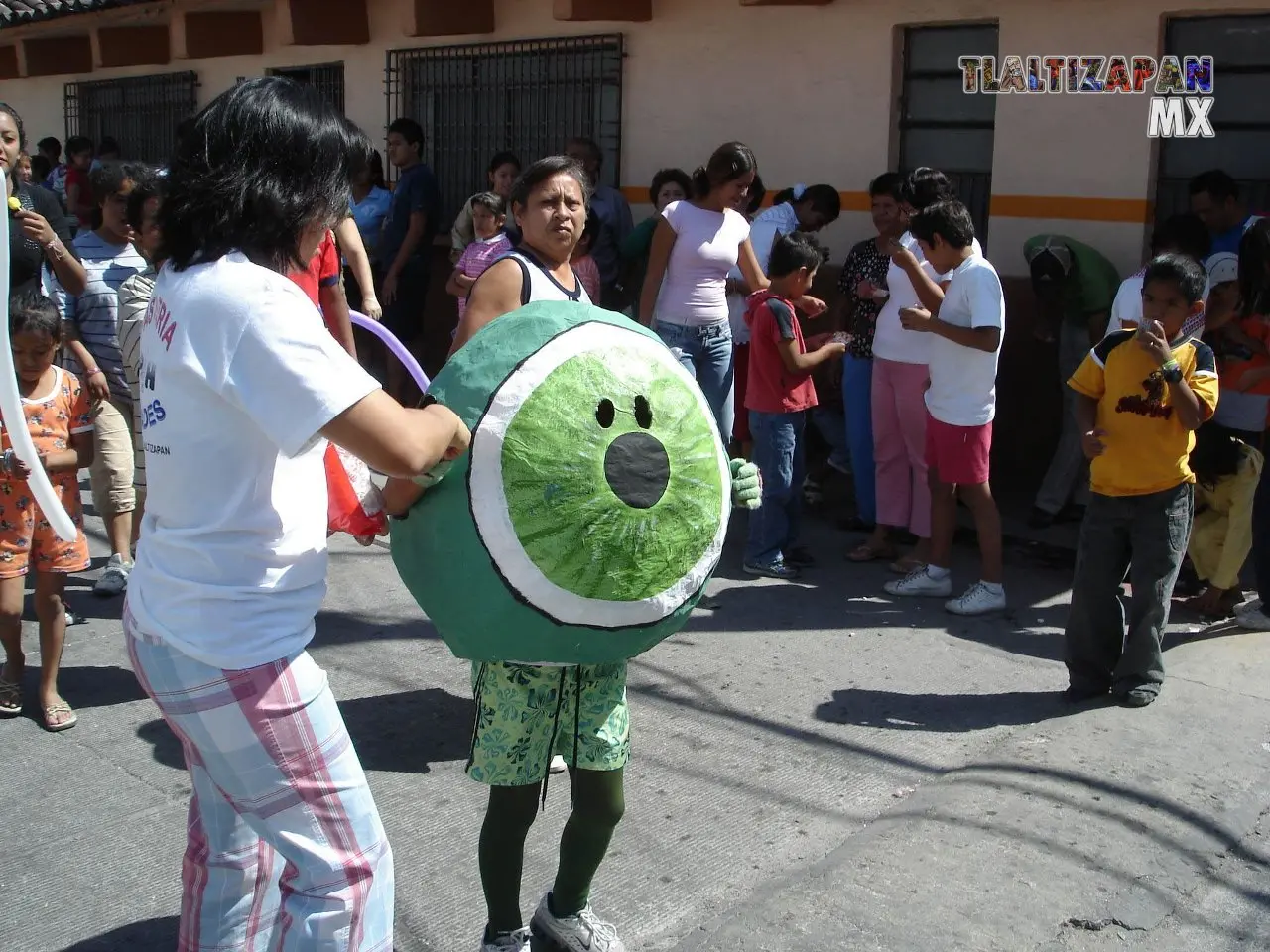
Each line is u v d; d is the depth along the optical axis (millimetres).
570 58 9297
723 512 2746
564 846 2955
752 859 3654
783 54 8086
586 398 2551
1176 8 6609
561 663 2672
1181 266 4375
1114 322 5914
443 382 2627
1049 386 7336
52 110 15219
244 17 11734
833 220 7586
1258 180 6621
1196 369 4504
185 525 2250
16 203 5391
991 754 4277
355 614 5688
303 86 2324
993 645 5363
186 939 2633
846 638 5438
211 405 2188
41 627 4430
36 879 3514
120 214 5617
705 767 4227
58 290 5855
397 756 4285
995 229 7379
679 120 8664
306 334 2156
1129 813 3846
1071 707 4672
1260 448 5434
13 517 4352
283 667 2264
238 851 2578
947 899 3375
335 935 2307
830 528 7215
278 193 2211
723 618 5664
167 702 2270
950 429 5586
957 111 7555
